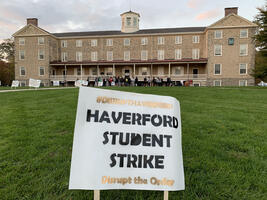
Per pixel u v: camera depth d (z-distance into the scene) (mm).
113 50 32438
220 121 4316
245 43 26938
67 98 8570
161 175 1487
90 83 31156
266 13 18094
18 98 8828
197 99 8477
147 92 11789
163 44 31219
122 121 1520
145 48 31641
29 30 31438
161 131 1574
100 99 1505
